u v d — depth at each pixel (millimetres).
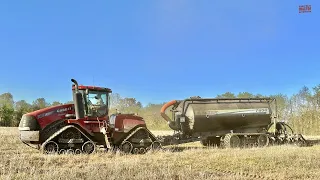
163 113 18562
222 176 9500
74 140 14430
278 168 10820
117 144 15695
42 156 12906
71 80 15117
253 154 13734
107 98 15984
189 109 18297
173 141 17656
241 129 19328
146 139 15961
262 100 20016
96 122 15406
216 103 18812
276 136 19938
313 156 13086
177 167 10758
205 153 14570
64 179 8445
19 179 8414
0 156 12609
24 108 61375
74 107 15547
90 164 11031
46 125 14844
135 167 10273
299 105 40938
